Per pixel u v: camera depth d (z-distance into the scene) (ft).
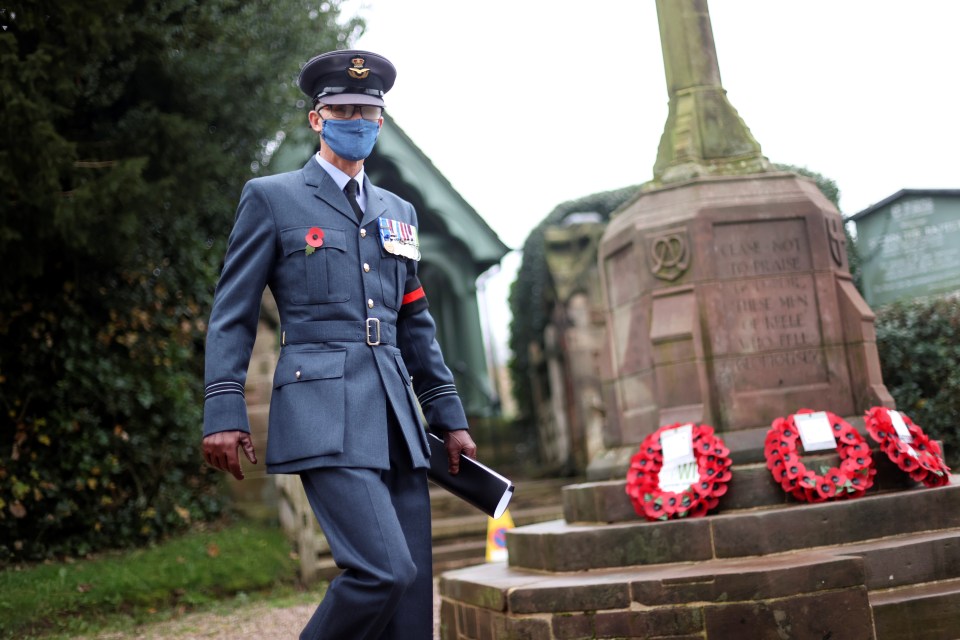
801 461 14.94
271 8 26.99
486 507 10.05
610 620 12.60
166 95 25.73
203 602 22.72
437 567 28.17
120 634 19.17
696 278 16.31
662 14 18.38
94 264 27.30
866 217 25.89
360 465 8.89
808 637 11.88
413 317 10.26
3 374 25.54
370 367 9.35
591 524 15.89
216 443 8.82
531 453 51.72
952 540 13.39
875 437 14.98
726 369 16.10
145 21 24.43
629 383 17.98
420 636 9.34
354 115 9.72
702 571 12.60
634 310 17.72
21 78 20.08
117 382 27.32
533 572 15.31
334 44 29.22
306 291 9.38
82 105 25.16
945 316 23.29
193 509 29.30
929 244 25.11
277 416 9.18
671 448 15.33
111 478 27.63
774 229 16.56
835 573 12.01
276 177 9.74
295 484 26.30
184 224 29.40
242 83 26.32
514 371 52.95
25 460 25.39
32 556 24.64
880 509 14.08
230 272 9.39
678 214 16.63
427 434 10.07
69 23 21.06
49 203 20.89
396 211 10.23
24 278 25.50
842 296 16.60
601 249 18.88
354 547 8.65
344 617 8.53
